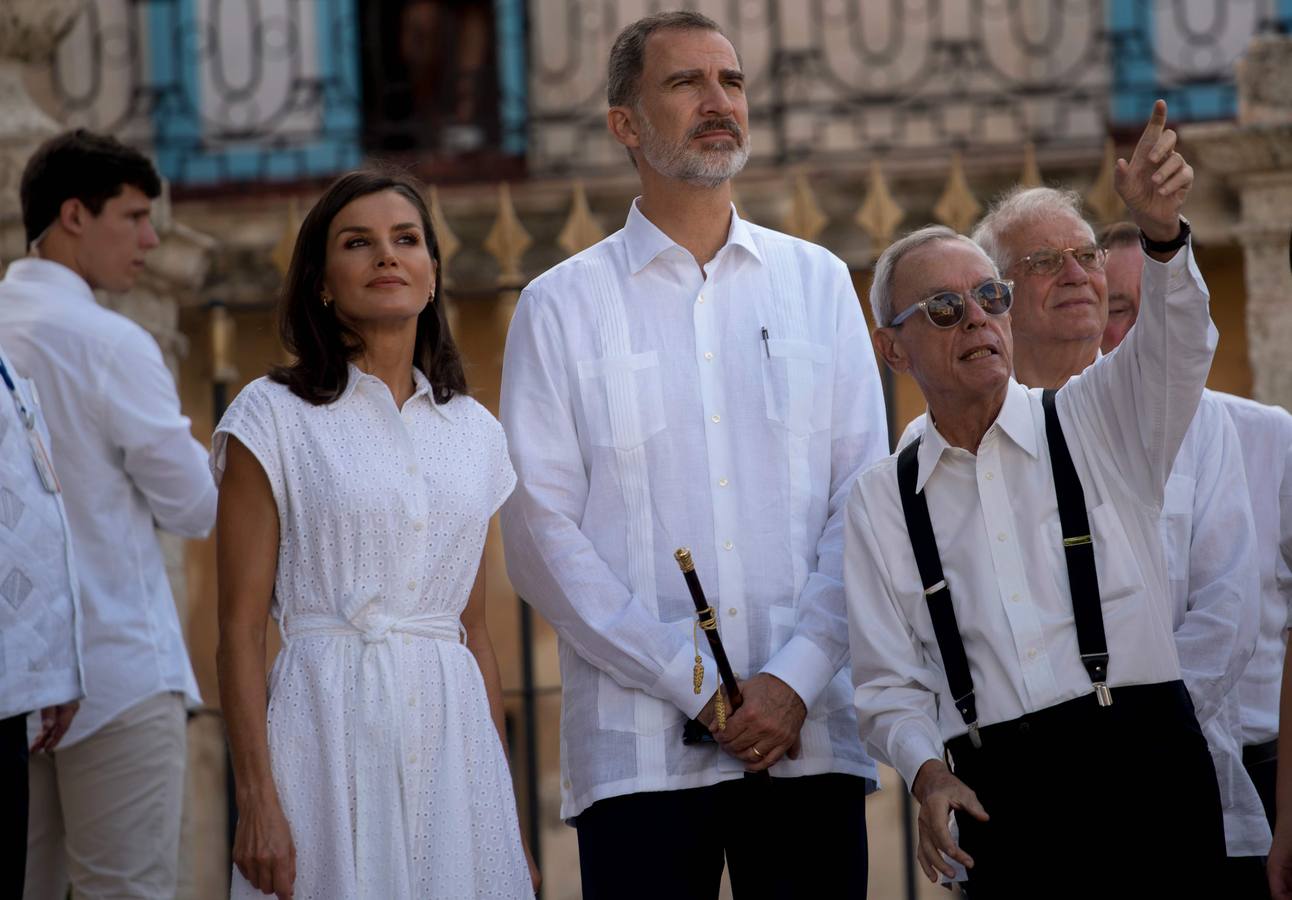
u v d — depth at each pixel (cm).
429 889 766
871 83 1984
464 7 2041
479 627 848
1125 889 742
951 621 777
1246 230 1373
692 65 880
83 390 1040
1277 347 1363
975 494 787
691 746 840
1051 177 1836
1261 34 1944
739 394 874
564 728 873
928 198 1800
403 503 786
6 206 1270
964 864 729
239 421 787
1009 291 791
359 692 770
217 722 1680
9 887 826
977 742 764
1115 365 774
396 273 801
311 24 2044
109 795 1027
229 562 784
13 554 836
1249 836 846
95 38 2030
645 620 838
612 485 867
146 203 1105
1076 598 762
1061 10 1981
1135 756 747
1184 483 852
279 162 2022
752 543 859
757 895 843
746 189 1806
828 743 848
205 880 1656
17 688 823
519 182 1978
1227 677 822
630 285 891
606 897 843
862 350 902
